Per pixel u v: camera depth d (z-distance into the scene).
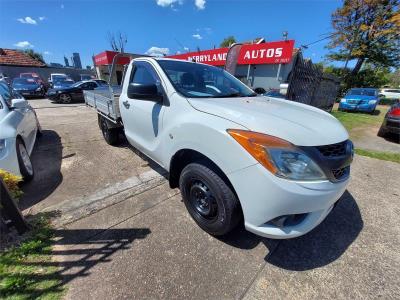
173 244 2.21
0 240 2.13
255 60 14.63
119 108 3.69
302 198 1.62
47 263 1.95
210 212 2.19
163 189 3.22
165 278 1.86
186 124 2.16
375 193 3.35
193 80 2.82
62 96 13.86
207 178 2.06
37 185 3.30
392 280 1.92
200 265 1.99
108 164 4.08
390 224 2.64
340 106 13.01
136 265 1.97
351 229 2.54
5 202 2.08
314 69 8.53
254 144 1.66
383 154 5.15
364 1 21.11
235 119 1.86
